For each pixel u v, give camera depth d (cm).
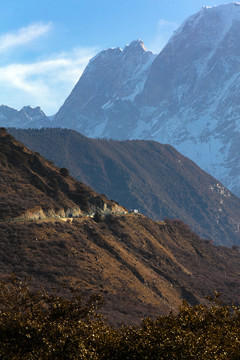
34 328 4525
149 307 14725
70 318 4825
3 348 4397
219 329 4931
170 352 4388
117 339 4519
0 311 4778
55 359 4288
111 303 13775
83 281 14550
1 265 14425
